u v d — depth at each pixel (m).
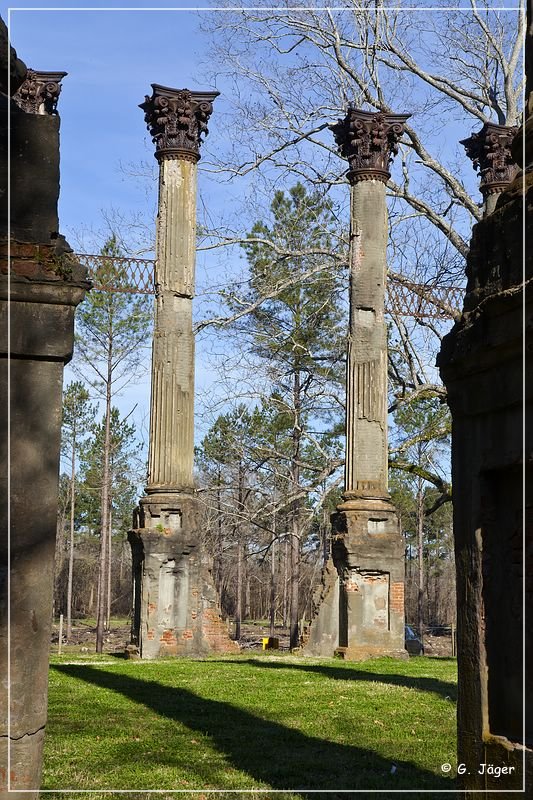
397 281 22.84
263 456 30.41
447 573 60.62
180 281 22.42
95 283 22.45
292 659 19.86
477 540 5.60
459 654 5.70
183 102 22.84
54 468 5.42
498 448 5.44
